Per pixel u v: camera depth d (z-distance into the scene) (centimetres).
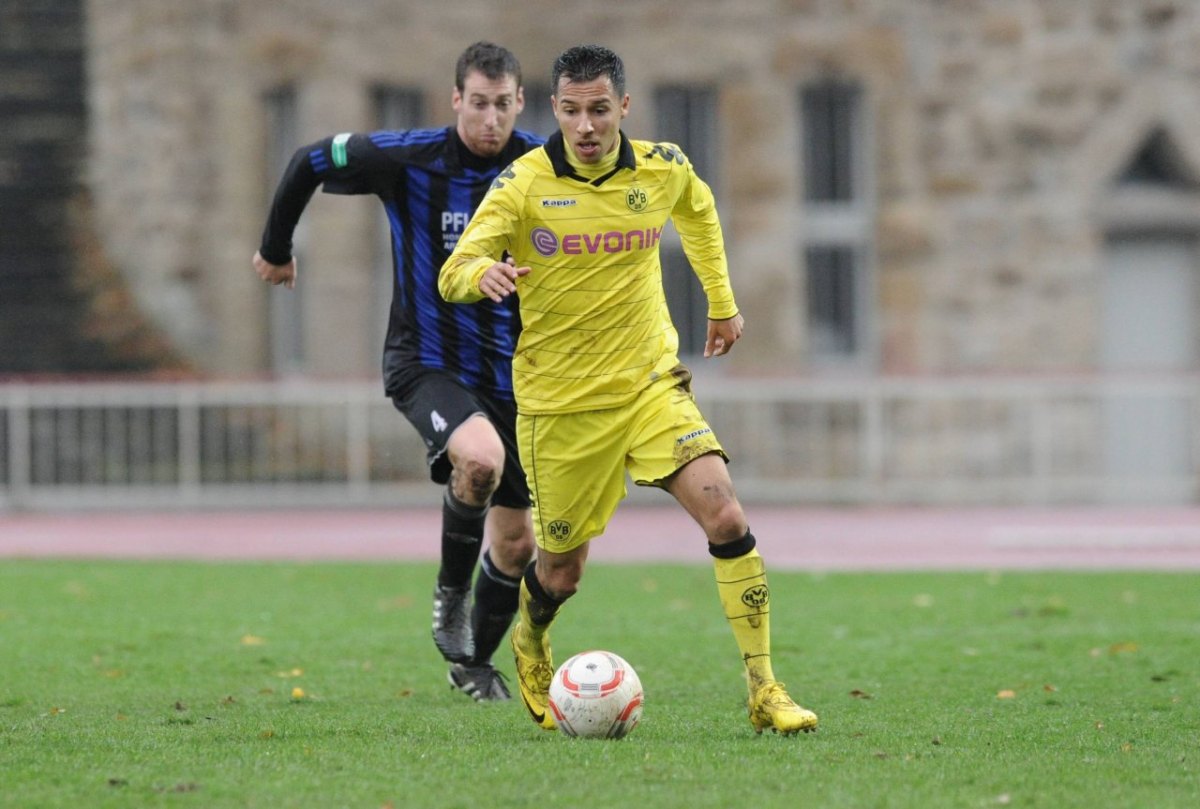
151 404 6238
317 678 2788
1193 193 7238
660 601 3916
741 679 2752
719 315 2248
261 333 7025
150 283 7006
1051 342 7181
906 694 2583
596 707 2086
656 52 7112
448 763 1927
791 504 6462
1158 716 2347
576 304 2108
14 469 6203
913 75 7144
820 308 7275
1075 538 5447
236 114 6975
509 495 2486
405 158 2477
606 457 2144
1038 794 1764
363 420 6356
